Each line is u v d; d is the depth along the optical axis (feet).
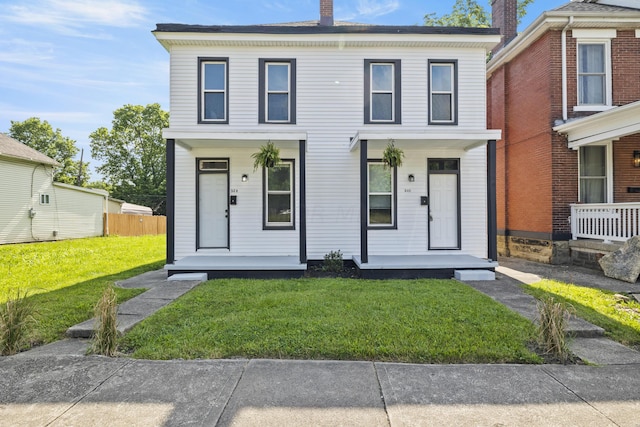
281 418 7.95
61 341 12.67
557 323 11.32
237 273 23.72
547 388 9.25
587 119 25.73
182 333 12.69
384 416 8.05
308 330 12.73
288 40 26.94
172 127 26.99
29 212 51.11
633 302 16.84
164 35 26.12
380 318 14.01
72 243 49.67
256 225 27.55
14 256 34.58
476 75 27.76
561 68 28.94
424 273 23.63
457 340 11.95
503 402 8.62
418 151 27.81
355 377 9.81
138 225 72.23
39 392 9.05
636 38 28.81
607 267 23.24
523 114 32.99
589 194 29.14
